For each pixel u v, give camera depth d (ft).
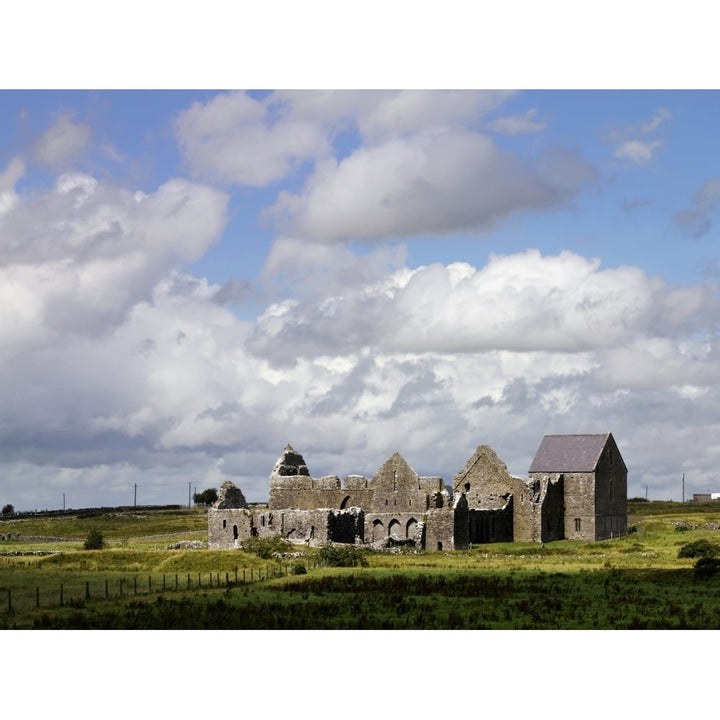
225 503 546.67
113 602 273.95
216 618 248.73
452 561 404.57
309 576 337.52
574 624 247.29
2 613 257.14
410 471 536.01
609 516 561.43
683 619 253.65
